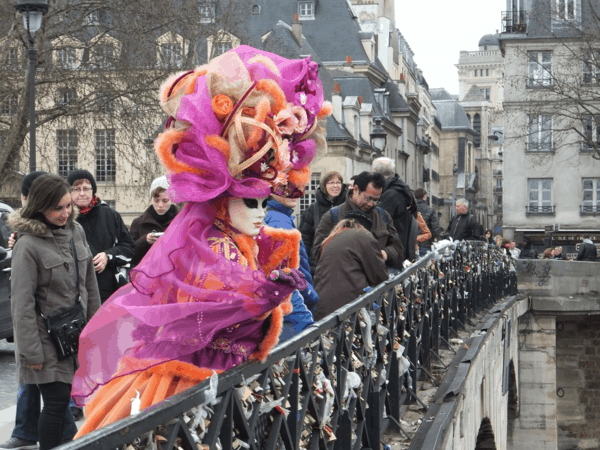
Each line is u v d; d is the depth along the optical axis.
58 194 4.86
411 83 92.75
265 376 3.20
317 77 3.55
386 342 5.95
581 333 31.06
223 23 28.48
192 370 3.09
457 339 10.98
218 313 3.01
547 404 26.50
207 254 3.05
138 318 3.05
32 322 4.78
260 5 66.25
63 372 4.88
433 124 110.75
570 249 50.94
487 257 17.94
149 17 25.88
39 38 25.14
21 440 5.62
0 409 7.19
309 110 3.48
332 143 49.91
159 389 3.11
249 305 3.02
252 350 3.19
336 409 4.41
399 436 6.25
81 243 5.19
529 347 26.62
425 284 8.36
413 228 9.01
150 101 25.64
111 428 2.14
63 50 26.42
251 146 3.18
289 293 3.04
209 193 3.10
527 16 49.16
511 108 49.81
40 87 25.98
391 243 7.58
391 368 6.34
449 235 17.22
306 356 3.81
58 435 4.91
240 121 3.12
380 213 7.59
